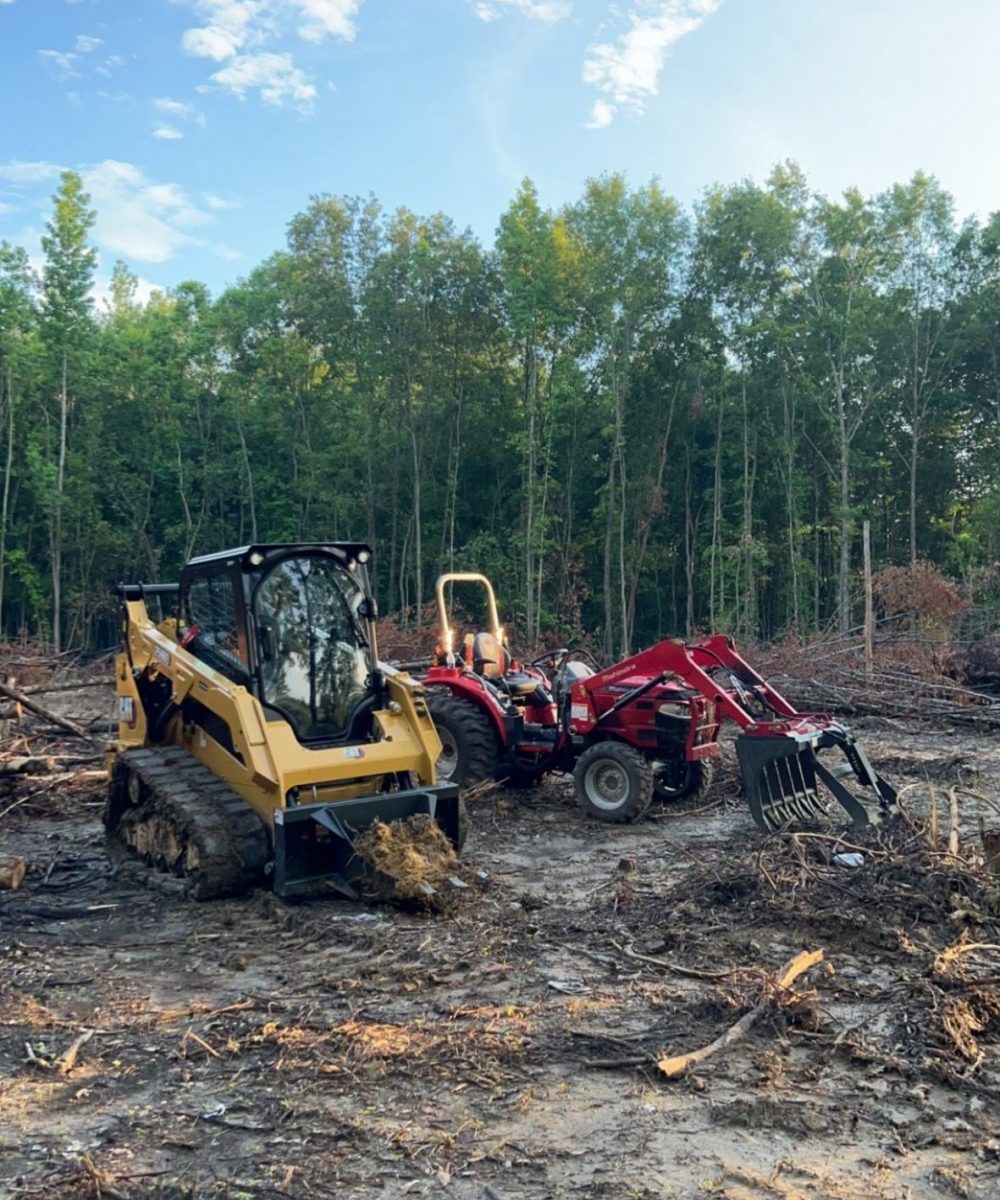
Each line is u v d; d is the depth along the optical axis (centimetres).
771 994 466
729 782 1043
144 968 536
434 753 696
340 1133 363
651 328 3547
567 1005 479
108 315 5428
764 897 616
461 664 1017
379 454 3766
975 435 4000
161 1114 378
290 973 527
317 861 636
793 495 3600
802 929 577
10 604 3922
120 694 776
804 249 3559
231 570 694
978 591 3034
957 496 3984
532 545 3275
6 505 3666
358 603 738
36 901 658
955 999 469
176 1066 418
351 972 527
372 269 3553
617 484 3584
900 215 3519
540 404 3456
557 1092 395
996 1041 441
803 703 1648
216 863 629
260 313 3994
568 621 3362
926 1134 364
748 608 3366
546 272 3266
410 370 3547
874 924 568
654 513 3441
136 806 745
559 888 696
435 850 646
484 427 3750
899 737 1432
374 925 596
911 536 3700
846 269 3509
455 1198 323
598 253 3381
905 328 3719
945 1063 414
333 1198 323
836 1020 460
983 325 3641
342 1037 440
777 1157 348
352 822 637
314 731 698
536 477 3512
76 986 511
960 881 616
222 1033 451
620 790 895
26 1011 477
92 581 3934
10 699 1151
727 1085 400
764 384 3562
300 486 3900
